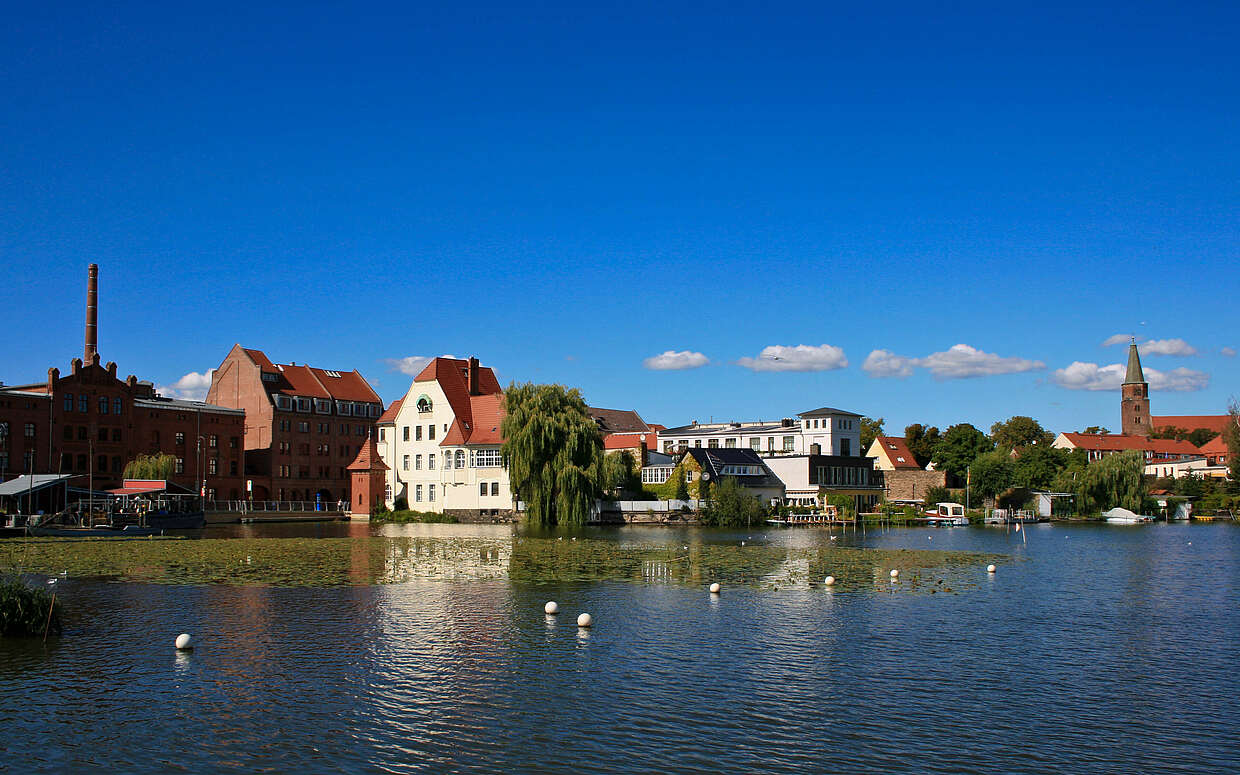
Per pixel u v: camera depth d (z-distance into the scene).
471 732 22.81
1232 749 22.22
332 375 162.12
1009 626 35.88
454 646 31.30
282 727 23.06
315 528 103.19
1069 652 31.44
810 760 21.20
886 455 177.50
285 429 147.50
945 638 33.38
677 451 152.38
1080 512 138.50
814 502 131.88
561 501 100.44
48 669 27.98
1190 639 33.78
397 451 131.62
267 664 28.73
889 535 94.12
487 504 122.25
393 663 28.95
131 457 128.50
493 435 123.50
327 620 35.59
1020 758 21.52
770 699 25.55
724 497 111.38
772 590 44.41
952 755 21.62
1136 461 137.25
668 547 71.00
